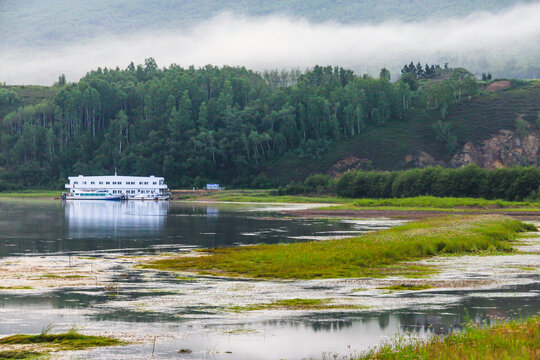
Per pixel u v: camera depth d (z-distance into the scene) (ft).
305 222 541.75
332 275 209.15
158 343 119.03
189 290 179.83
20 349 113.91
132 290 179.52
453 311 148.87
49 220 553.23
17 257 266.98
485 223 399.24
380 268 226.58
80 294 172.55
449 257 260.62
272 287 185.47
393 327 132.36
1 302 160.25
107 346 116.57
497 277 204.85
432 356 97.25
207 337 123.75
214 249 300.20
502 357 91.45
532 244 321.11
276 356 110.32
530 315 143.23
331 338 123.24
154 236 387.34
